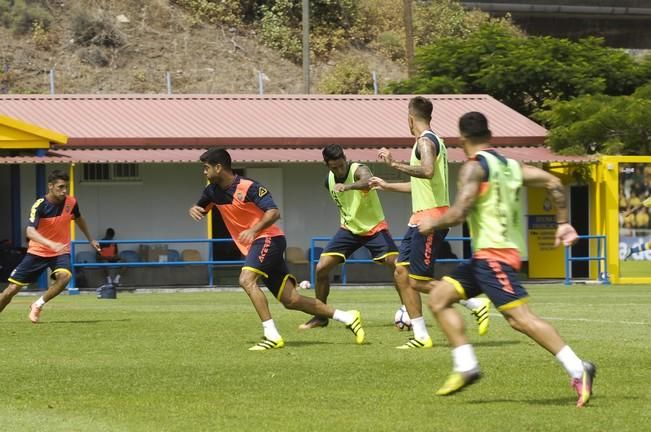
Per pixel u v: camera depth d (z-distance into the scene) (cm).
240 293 6112
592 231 7169
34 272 3659
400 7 12825
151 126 7012
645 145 7362
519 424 1759
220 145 6925
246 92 11181
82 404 2006
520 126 7575
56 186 3606
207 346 2909
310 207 7212
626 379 2247
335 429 1736
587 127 7194
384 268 7094
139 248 6900
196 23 12019
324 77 11662
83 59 11169
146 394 2111
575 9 12681
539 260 7475
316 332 3256
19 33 11306
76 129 6838
